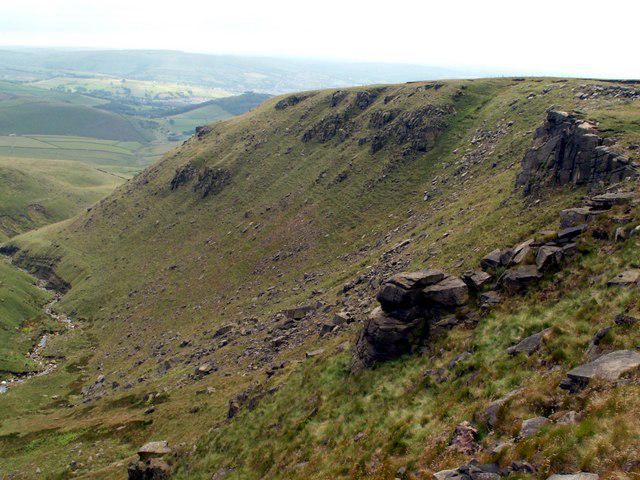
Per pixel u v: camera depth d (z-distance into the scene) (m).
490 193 71.06
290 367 43.88
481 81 147.25
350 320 51.84
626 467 11.99
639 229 27.61
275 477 26.42
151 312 131.12
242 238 141.25
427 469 17.77
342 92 182.88
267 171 167.88
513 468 14.41
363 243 105.19
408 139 132.00
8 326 143.62
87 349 128.12
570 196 46.09
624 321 19.64
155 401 68.19
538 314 26.48
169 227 174.75
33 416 89.81
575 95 96.69
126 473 44.97
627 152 43.94
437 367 27.09
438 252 56.53
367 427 25.11
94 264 179.38
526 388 18.92
